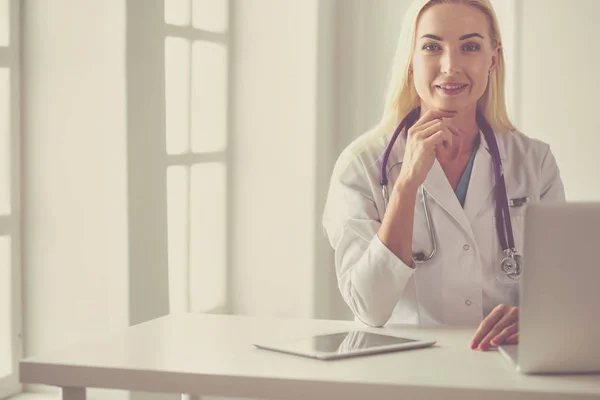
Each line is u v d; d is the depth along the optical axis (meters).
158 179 2.80
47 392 2.68
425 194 2.09
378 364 1.51
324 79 3.51
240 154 3.52
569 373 1.44
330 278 3.66
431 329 1.84
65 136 2.66
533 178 2.17
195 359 1.55
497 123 2.22
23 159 2.70
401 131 2.20
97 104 2.64
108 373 1.51
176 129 3.22
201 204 3.37
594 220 1.37
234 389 1.44
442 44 2.06
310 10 3.42
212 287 3.47
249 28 3.47
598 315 1.39
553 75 3.44
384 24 3.61
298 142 3.46
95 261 2.67
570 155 3.44
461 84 2.05
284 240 3.49
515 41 3.46
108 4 2.61
